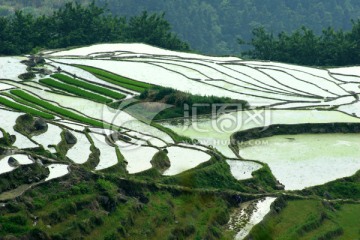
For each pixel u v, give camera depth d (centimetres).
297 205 9569
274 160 10931
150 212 8650
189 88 13700
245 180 10012
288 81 14750
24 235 7575
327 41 18325
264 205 9425
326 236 8906
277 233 8812
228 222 9006
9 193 8288
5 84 13300
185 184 9506
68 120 11388
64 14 18925
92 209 8350
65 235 7794
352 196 10162
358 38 18388
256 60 16612
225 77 14712
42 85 13438
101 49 16700
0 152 9269
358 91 14312
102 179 8894
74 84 13600
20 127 10519
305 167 10738
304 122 12162
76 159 9575
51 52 16262
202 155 10400
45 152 9575
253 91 13838
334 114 12744
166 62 15625
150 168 9569
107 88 13462
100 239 7919
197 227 8625
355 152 11369
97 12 19338
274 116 12431
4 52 16975
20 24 18050
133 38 18988
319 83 14762
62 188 8525
